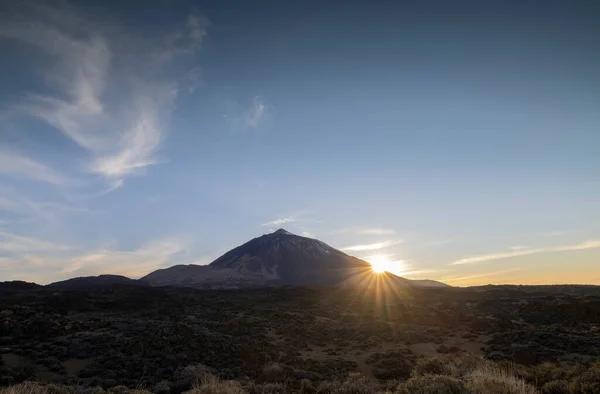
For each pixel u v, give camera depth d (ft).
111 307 214.28
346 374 101.14
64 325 137.90
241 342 138.41
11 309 157.58
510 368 50.57
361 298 286.87
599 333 150.71
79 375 93.25
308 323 184.65
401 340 149.28
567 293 356.38
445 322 183.11
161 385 78.64
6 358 98.68
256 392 62.75
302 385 75.46
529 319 192.95
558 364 88.22
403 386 41.14
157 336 126.93
